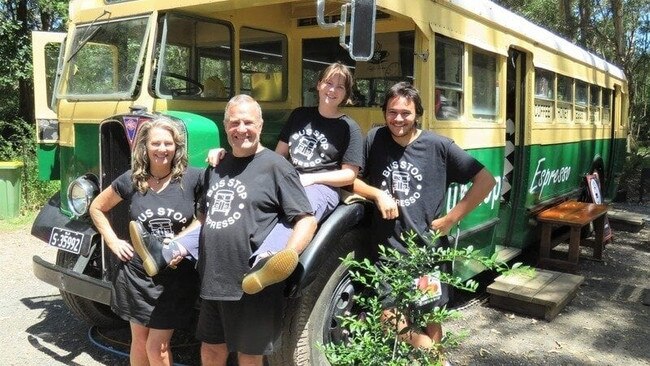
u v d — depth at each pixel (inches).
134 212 128.0
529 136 258.7
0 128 490.6
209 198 118.3
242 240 113.4
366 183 146.0
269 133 174.1
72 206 165.6
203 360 126.3
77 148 178.9
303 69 203.2
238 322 114.8
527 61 256.1
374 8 132.2
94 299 151.6
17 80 496.4
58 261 184.2
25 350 178.4
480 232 211.3
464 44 194.7
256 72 191.9
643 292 251.9
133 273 131.0
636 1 886.4
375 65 182.7
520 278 233.5
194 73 172.4
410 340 116.7
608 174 442.9
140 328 133.1
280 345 127.6
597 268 292.7
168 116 147.5
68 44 188.4
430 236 127.4
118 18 172.4
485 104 215.8
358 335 114.2
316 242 127.6
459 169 138.1
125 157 155.0
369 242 151.6
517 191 261.4
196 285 131.7
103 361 171.6
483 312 219.8
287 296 121.2
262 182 115.5
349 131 137.3
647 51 987.3
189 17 170.1
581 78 340.5
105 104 170.1
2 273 261.6
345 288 146.9
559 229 329.7
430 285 124.9
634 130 1170.6
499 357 179.6
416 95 134.8
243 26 185.8
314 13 192.9
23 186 385.4
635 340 196.5
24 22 515.8
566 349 187.2
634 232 391.9
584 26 762.2
